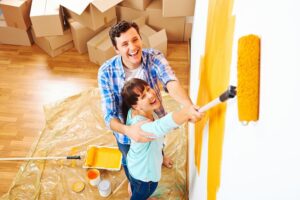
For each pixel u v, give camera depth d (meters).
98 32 2.91
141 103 1.34
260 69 0.65
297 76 0.46
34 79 2.73
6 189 2.04
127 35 1.36
